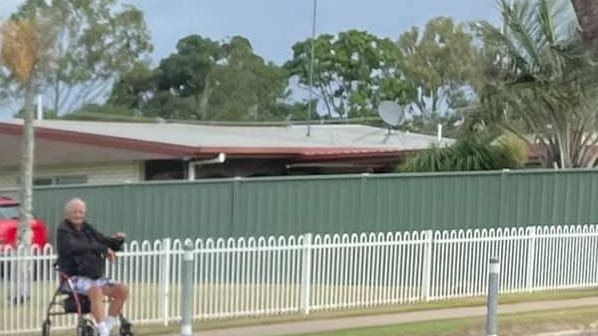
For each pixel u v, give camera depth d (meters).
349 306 14.65
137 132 24.31
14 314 11.85
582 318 13.48
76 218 10.21
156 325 12.73
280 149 22.25
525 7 20.55
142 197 17.97
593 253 17.48
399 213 19.05
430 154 21.48
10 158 24.17
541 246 16.89
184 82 60.16
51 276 12.12
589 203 20.41
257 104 58.44
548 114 20.69
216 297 13.42
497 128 21.23
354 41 59.16
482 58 21.23
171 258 13.07
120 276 12.71
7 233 17.20
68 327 12.07
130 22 49.41
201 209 18.22
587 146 21.38
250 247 13.79
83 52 47.97
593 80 19.95
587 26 14.41
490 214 19.66
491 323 11.45
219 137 24.17
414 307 14.77
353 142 26.03
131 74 50.03
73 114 47.75
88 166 23.17
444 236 16.14
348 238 15.99
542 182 20.02
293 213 18.56
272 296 13.89
